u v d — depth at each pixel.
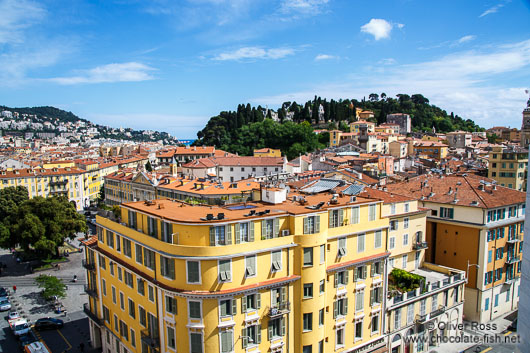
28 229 95.81
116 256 49.94
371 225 48.22
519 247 71.69
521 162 126.44
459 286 62.03
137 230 45.09
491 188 71.56
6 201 134.12
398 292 53.81
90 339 62.75
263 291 39.72
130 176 148.25
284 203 48.97
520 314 27.77
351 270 46.44
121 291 49.06
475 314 65.81
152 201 50.41
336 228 44.91
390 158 161.75
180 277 37.81
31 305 77.31
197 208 45.97
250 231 39.38
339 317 45.88
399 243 61.56
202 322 37.41
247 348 39.06
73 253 111.44
